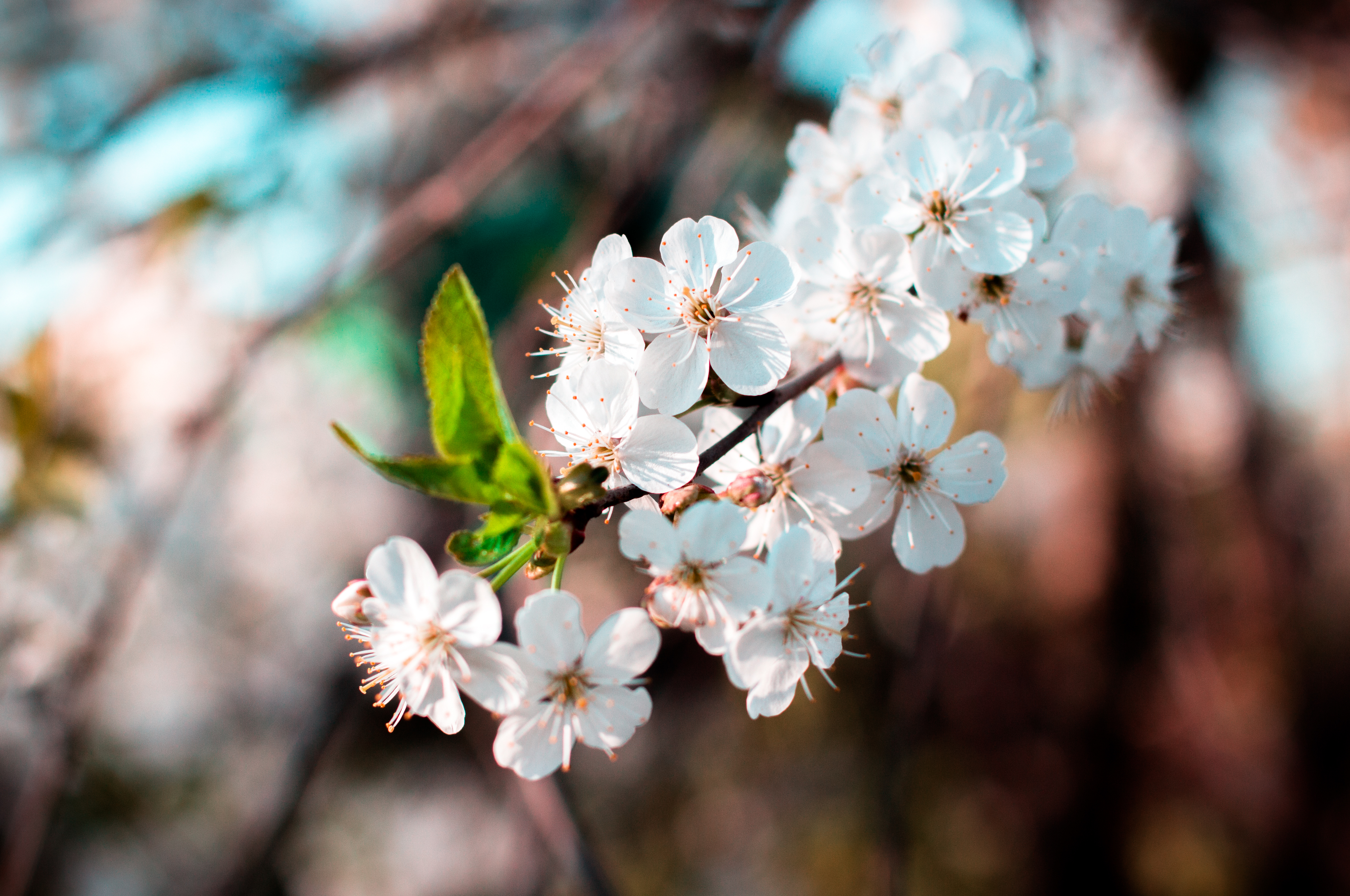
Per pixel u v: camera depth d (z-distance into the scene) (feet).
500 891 2.18
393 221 1.44
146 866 2.23
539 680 0.85
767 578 0.85
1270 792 2.52
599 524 2.27
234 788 2.42
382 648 0.85
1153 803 2.58
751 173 1.94
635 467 0.87
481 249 2.23
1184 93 1.90
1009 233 0.90
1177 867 2.54
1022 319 0.93
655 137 1.66
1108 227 0.94
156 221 1.62
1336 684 2.50
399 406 2.66
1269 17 1.64
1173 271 1.06
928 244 0.91
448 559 1.41
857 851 2.45
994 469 0.91
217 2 1.77
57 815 1.94
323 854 2.39
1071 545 2.57
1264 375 2.41
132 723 2.40
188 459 1.41
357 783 2.46
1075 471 2.48
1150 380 2.17
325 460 2.64
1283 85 1.95
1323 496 2.95
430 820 2.47
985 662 2.63
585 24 1.80
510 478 0.83
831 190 1.00
